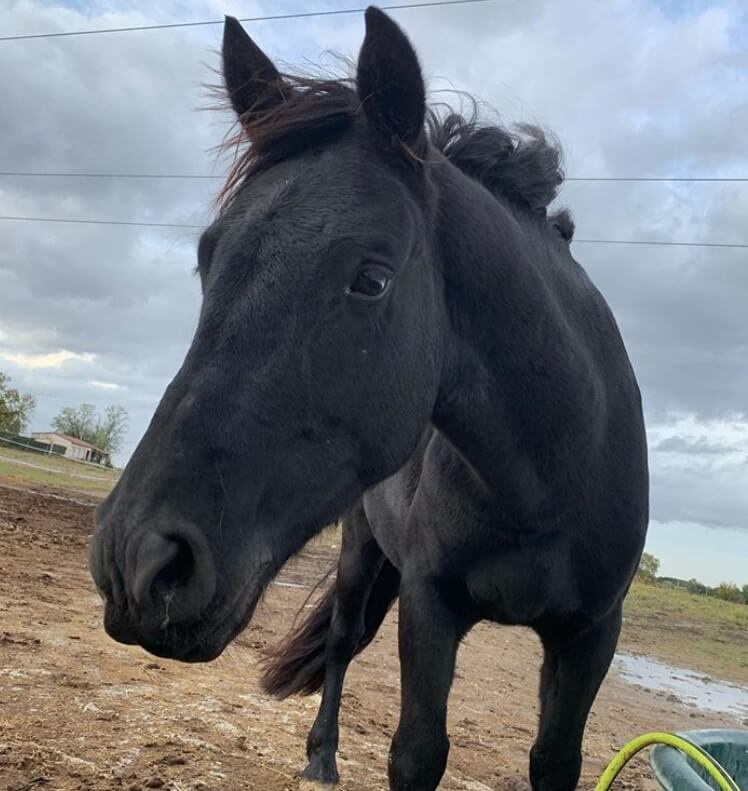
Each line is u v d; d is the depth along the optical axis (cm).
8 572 707
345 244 195
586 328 281
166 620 165
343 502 209
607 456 273
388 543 345
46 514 1264
